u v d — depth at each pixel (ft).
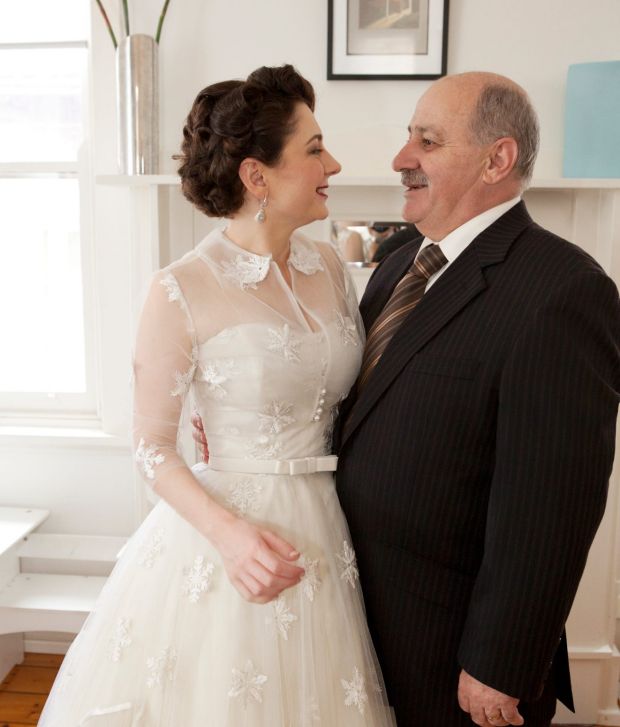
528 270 4.09
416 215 4.57
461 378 4.09
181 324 4.30
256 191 4.43
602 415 3.76
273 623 4.16
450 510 4.21
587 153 6.92
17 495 8.35
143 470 4.32
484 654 3.90
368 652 4.43
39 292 8.44
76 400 8.43
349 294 5.23
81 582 7.86
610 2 7.11
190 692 4.09
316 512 4.45
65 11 7.80
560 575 3.77
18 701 7.64
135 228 7.16
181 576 4.33
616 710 7.52
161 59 7.41
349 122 7.43
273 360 4.32
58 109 8.14
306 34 7.34
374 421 4.40
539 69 7.25
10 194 8.29
